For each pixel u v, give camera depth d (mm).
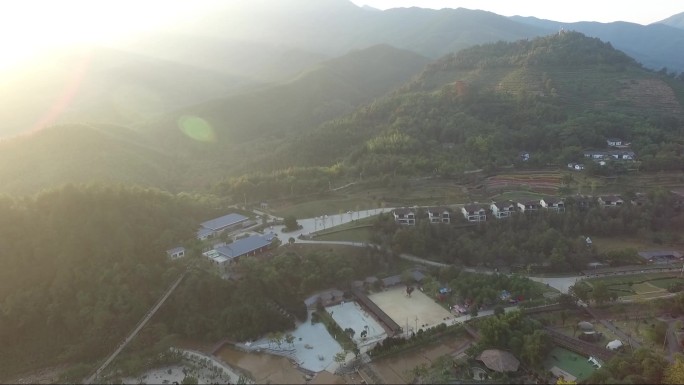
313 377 114312
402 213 184000
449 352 123125
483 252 163625
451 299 144375
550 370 115000
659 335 123375
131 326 133125
